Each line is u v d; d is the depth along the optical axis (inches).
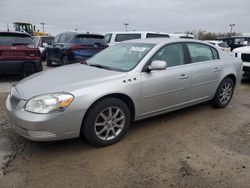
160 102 172.4
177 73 178.4
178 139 161.9
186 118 197.9
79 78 150.6
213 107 224.2
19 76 371.2
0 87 305.4
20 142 155.5
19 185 116.2
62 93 134.4
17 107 137.7
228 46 756.0
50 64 529.7
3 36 320.5
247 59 331.9
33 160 136.3
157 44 177.9
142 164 133.4
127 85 153.4
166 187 115.8
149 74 163.9
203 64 199.5
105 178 121.9
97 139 146.4
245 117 203.3
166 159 138.3
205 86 201.6
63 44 440.8
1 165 130.8
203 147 151.8
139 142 157.2
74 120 136.1
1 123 183.3
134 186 116.3
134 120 164.4
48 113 130.2
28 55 329.7
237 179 121.7
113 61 179.5
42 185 116.4
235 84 233.1
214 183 118.6
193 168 130.0
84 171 127.2
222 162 135.7
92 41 430.9
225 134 170.6
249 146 153.7
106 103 145.8
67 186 116.0
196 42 201.6
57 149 147.6
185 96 187.8
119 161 136.2
